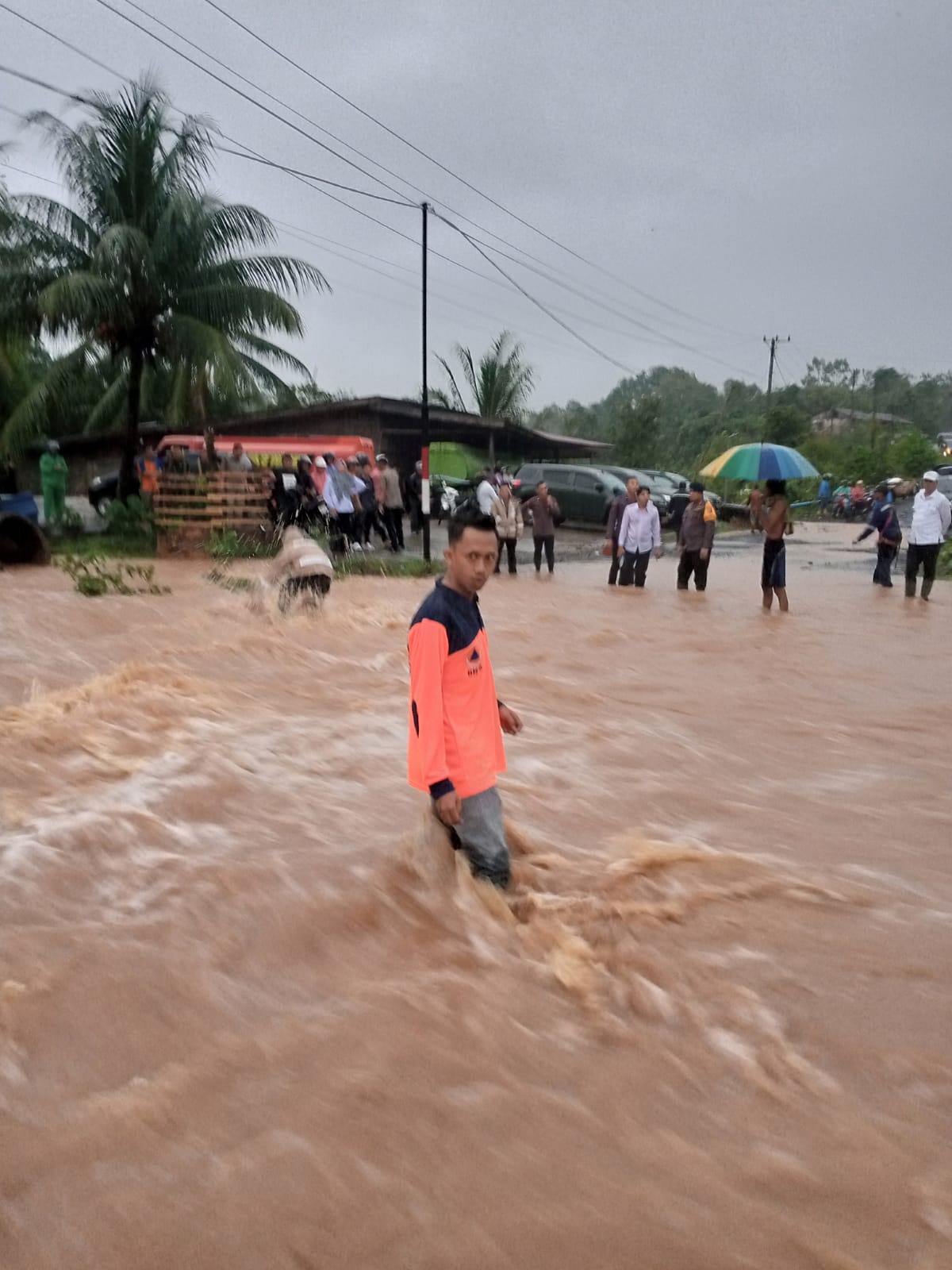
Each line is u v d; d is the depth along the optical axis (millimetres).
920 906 4309
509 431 33156
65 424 32656
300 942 3928
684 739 6879
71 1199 2598
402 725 7078
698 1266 2389
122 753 6289
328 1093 3010
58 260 21562
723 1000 3525
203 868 4586
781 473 13234
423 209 19203
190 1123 2883
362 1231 2490
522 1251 2430
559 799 5609
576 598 14422
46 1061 3188
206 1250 2436
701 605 13828
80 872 4570
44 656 9398
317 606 11391
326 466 19688
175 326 21312
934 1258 2414
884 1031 3359
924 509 14344
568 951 3809
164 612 11938
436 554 20938
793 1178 2668
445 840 4305
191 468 21031
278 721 7137
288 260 22594
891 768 6316
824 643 10766
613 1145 2793
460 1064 3146
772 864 4723
